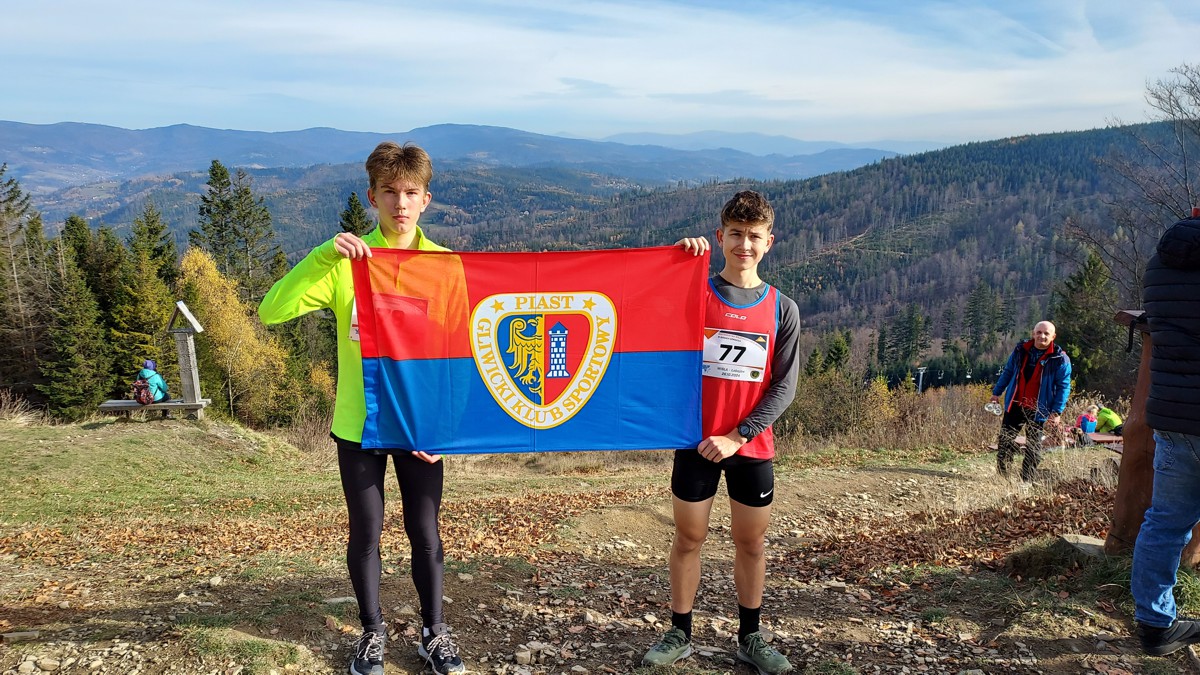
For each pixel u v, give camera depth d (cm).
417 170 330
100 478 1061
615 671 344
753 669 343
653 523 738
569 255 346
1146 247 2264
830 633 386
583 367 351
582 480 1145
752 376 336
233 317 4184
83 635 356
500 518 786
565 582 490
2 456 1095
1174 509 317
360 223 5031
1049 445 866
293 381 4244
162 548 652
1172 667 322
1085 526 518
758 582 344
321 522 810
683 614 349
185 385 1396
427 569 329
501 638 380
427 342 336
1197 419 300
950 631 375
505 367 346
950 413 1456
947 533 564
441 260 337
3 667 318
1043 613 369
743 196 334
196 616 368
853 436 1402
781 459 1184
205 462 1240
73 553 636
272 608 380
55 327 3925
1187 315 304
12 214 4391
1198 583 359
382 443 325
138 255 4653
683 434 346
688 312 349
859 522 754
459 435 341
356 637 357
